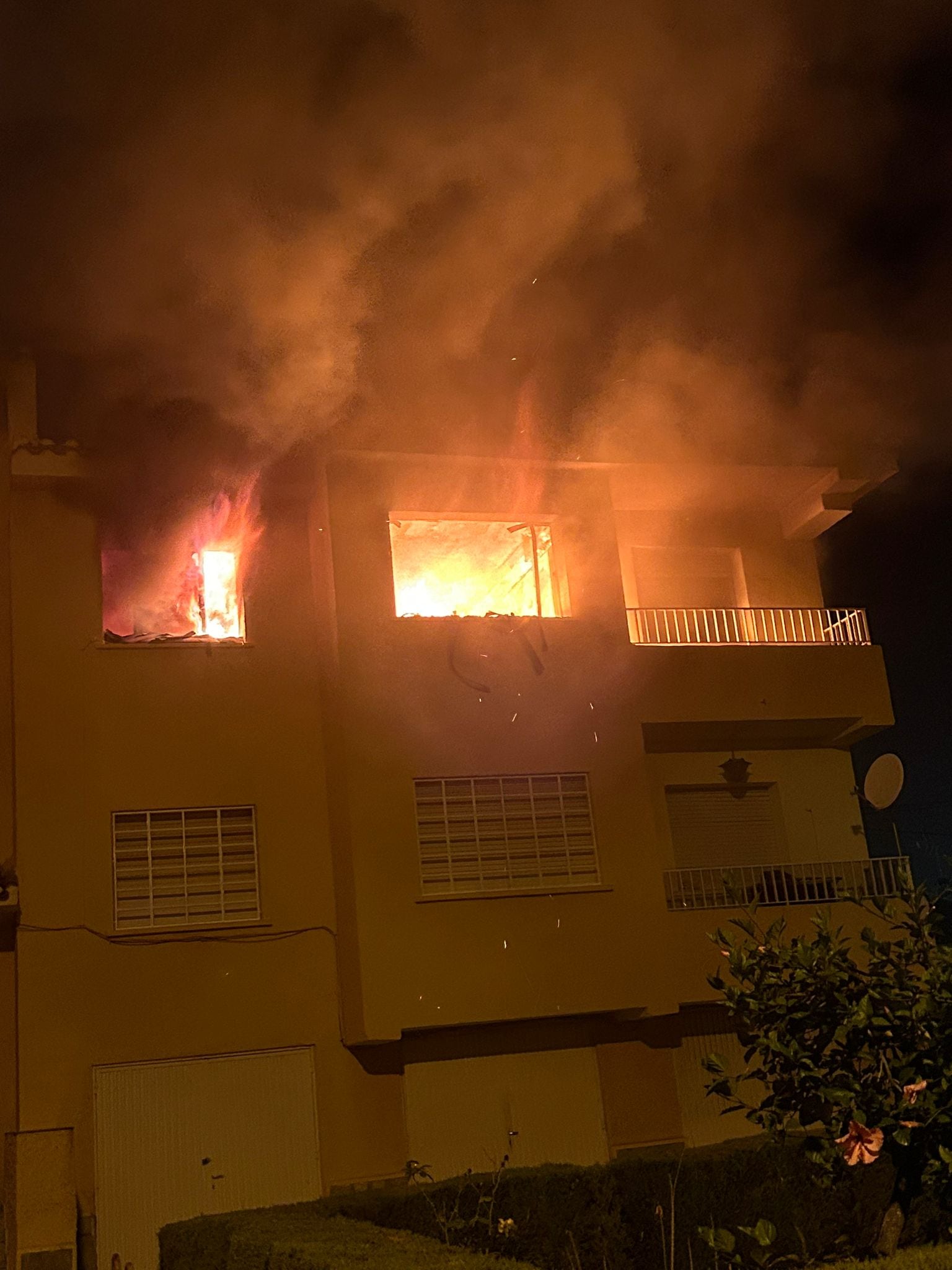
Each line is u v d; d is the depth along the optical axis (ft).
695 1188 37.78
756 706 59.93
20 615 53.93
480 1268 22.06
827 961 26.61
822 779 63.52
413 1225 34.86
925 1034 25.48
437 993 51.29
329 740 55.62
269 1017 52.26
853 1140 24.00
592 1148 53.88
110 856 52.39
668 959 54.49
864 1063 26.48
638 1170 37.73
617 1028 55.52
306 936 53.62
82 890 51.52
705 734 61.00
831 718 61.26
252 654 56.44
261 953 52.85
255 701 55.88
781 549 66.80
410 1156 51.96
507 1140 53.01
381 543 56.34
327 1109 51.67
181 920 52.65
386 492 57.06
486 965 52.11
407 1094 52.75
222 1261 30.40
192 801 53.88
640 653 58.70
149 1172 49.29
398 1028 50.55
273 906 53.57
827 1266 24.13
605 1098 54.54
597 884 54.70
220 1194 49.73
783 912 56.59
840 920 57.67
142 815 53.36
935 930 27.07
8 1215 45.37
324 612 56.54
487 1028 54.24
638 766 56.95
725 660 60.03
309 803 55.36
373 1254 24.08
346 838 52.80
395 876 52.24
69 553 55.31
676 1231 37.27
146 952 51.62
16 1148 45.06
